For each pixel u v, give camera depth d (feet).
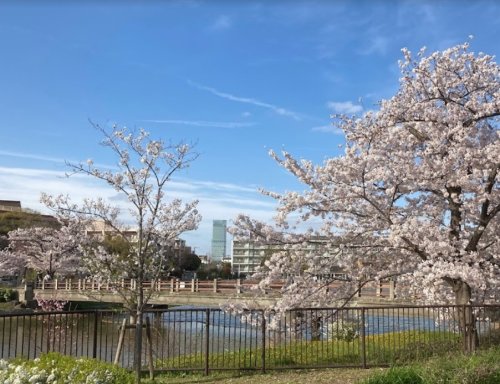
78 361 21.12
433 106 44.57
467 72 45.01
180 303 121.49
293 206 41.68
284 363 36.96
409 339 40.19
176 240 50.60
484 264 41.39
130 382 21.30
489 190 41.63
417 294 48.39
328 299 42.73
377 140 43.50
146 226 44.24
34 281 146.72
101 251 46.39
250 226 42.73
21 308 129.70
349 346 40.60
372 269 45.01
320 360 37.70
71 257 108.06
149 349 34.73
